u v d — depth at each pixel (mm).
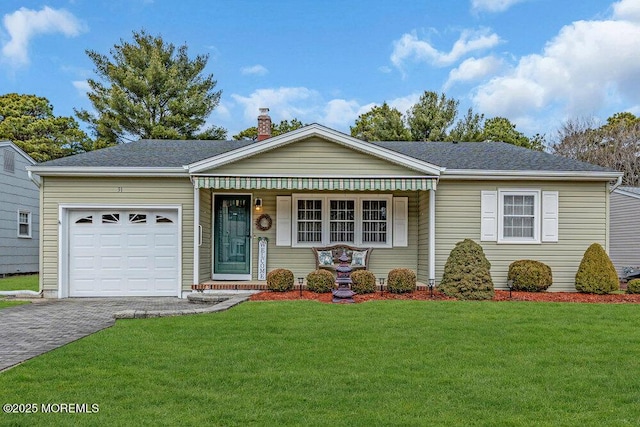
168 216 18125
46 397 6512
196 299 16328
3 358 8422
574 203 18328
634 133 44406
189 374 7551
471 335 10141
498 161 18984
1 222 26828
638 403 6438
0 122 46125
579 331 10547
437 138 41562
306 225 19250
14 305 15547
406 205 19266
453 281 15883
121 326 11133
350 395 6660
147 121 40875
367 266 18984
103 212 18016
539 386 7062
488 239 18141
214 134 44219
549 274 17266
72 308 14750
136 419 5809
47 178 17750
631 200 26016
